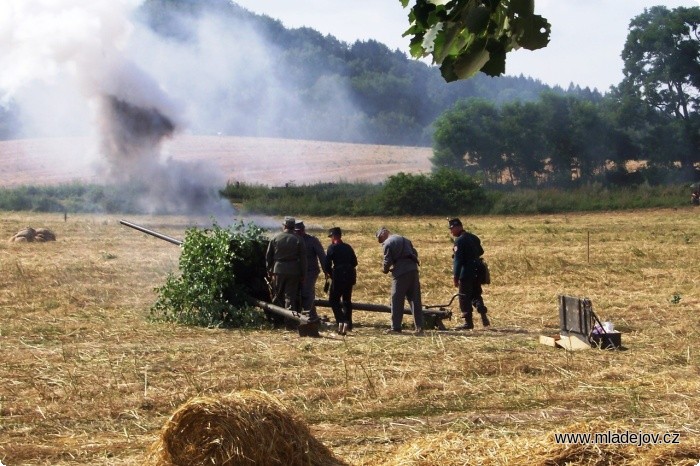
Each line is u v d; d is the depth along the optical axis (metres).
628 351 15.84
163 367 14.12
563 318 16.88
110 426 10.98
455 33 4.07
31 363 14.41
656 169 103.88
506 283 27.72
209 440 8.17
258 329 19.30
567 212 71.38
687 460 8.92
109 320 19.88
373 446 9.96
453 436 9.98
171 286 20.12
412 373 13.70
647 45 106.69
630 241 42.00
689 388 12.54
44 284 25.84
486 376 13.71
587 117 104.38
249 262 20.64
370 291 26.16
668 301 22.92
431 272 29.84
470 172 108.56
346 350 15.68
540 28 4.04
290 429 8.49
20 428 10.83
